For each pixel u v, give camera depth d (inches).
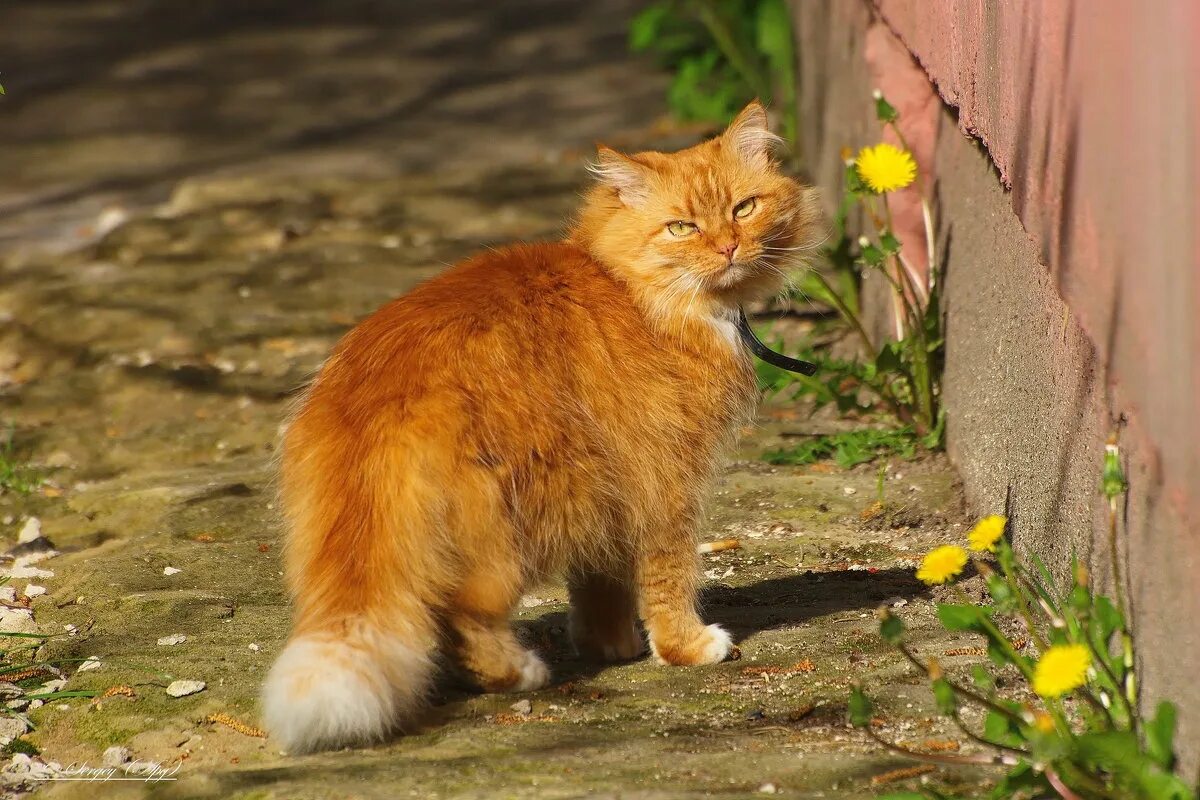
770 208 333.7
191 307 615.5
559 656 327.9
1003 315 361.1
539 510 285.6
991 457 374.9
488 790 237.5
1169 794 212.1
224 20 1358.3
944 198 443.2
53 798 254.5
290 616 340.2
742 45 914.1
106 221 778.8
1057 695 228.5
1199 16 203.0
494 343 285.7
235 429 494.9
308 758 265.1
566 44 1198.9
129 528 410.6
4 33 1318.9
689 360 315.0
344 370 292.5
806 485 426.9
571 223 365.4
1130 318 243.8
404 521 268.2
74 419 511.8
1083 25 273.7
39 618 343.9
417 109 1021.8
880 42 522.0
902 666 297.3
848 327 550.0
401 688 264.1
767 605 347.9
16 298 635.5
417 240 713.0
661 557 311.6
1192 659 214.2
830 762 246.1
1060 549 300.2
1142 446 240.5
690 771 245.0
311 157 905.5
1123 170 247.0
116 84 1127.6
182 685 296.4
